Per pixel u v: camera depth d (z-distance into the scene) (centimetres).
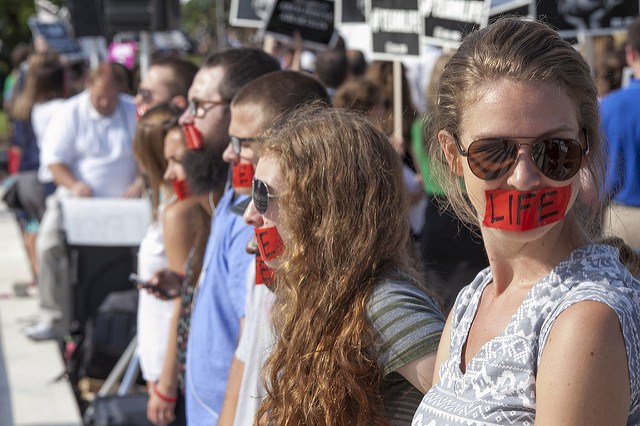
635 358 125
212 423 257
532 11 407
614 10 462
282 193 188
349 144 186
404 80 559
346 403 173
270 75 254
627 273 135
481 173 139
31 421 506
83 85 1145
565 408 123
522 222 137
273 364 186
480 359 140
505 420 134
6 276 842
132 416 398
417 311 174
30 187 762
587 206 147
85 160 617
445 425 142
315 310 179
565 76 137
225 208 272
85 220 530
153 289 317
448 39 461
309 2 613
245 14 672
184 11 1989
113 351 480
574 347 124
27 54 1248
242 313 244
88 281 534
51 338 650
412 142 532
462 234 475
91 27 818
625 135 402
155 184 361
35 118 764
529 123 135
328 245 181
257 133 247
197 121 302
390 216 185
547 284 136
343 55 650
